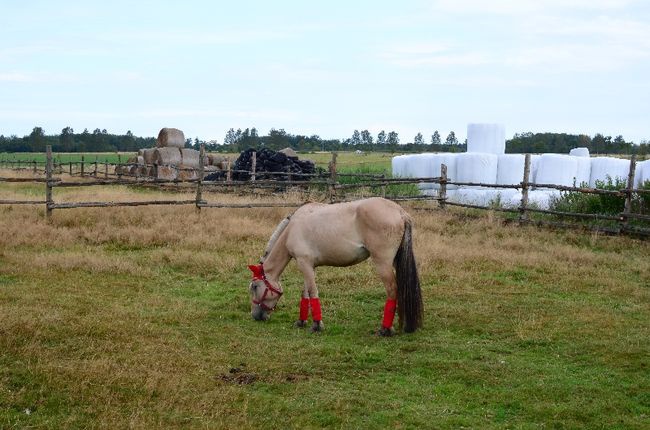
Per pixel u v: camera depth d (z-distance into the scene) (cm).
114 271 957
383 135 8988
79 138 9394
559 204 1564
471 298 856
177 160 2847
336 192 1850
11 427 452
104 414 477
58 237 1148
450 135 7975
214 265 1014
